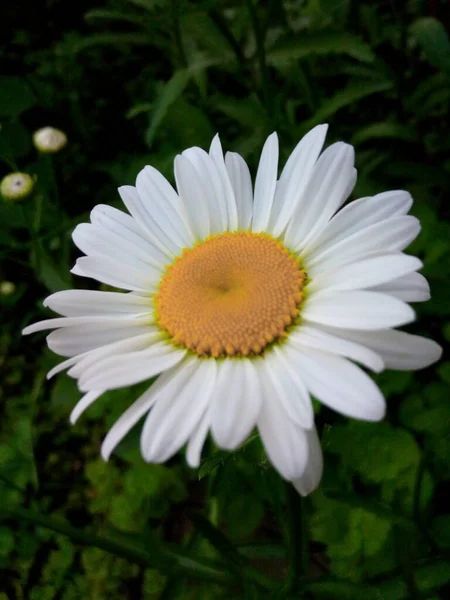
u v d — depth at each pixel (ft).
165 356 0.25
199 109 0.50
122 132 0.69
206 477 0.45
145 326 0.27
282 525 0.35
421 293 0.24
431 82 0.50
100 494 0.48
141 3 0.47
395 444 0.35
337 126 0.56
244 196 0.30
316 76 0.56
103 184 0.67
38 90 0.63
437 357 0.23
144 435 0.22
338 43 0.44
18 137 0.57
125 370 0.23
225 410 0.21
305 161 0.29
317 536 0.35
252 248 0.28
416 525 0.32
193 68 0.48
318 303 0.24
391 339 0.23
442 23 0.50
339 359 0.23
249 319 0.25
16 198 0.49
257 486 0.38
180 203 0.30
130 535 0.33
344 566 0.34
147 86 0.68
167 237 0.29
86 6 0.71
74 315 0.27
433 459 0.35
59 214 0.54
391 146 0.55
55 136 0.54
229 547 0.32
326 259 0.26
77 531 0.30
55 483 0.54
